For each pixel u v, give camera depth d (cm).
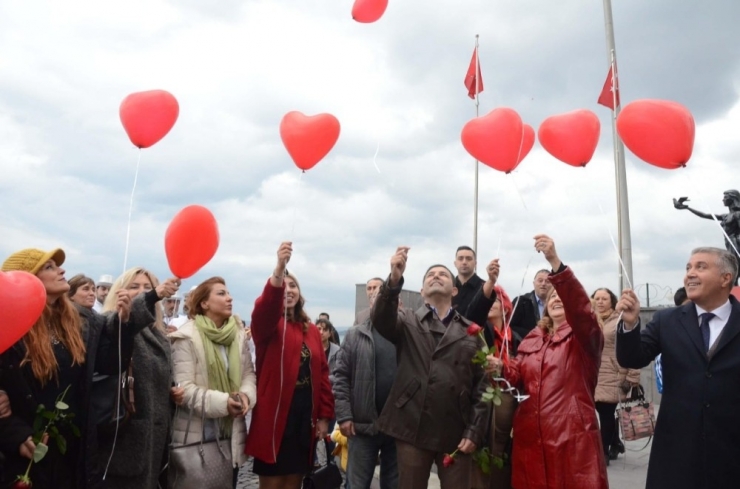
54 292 354
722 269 348
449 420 408
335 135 469
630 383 640
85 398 357
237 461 445
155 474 397
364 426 485
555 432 394
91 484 355
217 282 467
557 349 417
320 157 468
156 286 414
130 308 371
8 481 322
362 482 486
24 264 348
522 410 414
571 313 391
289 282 486
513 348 534
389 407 421
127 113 436
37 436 325
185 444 420
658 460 350
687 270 360
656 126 377
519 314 653
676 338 358
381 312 414
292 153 469
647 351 371
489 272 458
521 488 404
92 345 367
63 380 350
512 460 419
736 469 326
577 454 387
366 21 558
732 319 344
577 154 441
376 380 489
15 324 304
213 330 448
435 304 445
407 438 408
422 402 409
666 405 353
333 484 489
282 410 447
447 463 397
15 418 325
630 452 811
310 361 474
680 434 341
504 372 432
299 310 493
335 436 628
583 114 445
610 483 630
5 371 327
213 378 440
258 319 444
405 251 415
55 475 346
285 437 452
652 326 379
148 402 396
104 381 380
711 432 331
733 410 330
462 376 416
